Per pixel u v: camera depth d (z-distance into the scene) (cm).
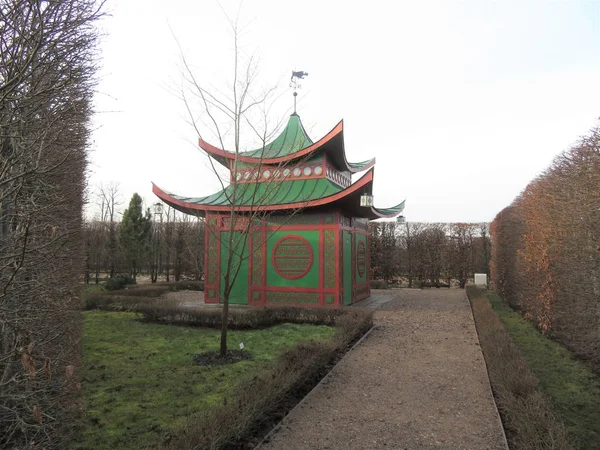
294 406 569
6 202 354
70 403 424
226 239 1636
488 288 2416
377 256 2922
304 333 1055
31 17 330
